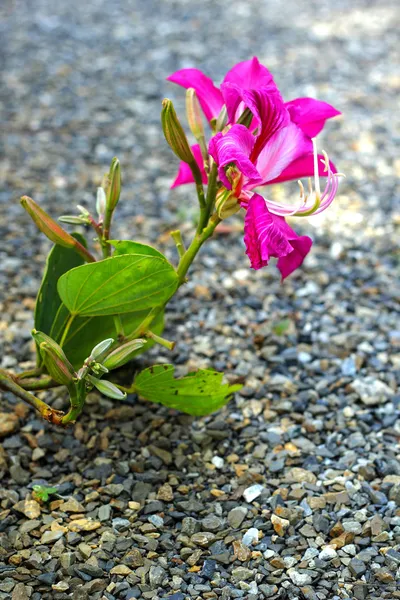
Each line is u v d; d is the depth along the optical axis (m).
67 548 0.83
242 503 0.87
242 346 1.02
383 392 0.97
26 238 1.18
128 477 0.88
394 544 0.84
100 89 1.69
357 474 0.89
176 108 1.63
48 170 1.35
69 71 1.77
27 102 1.61
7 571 0.81
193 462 0.90
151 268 0.81
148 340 0.92
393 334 1.04
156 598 0.80
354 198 1.28
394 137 1.49
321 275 1.12
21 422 0.93
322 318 1.06
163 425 0.93
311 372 0.99
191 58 1.87
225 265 1.14
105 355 0.80
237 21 2.15
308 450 0.91
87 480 0.88
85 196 1.27
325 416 0.94
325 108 0.81
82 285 0.82
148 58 1.87
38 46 1.91
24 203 0.82
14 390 0.82
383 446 0.92
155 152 1.44
